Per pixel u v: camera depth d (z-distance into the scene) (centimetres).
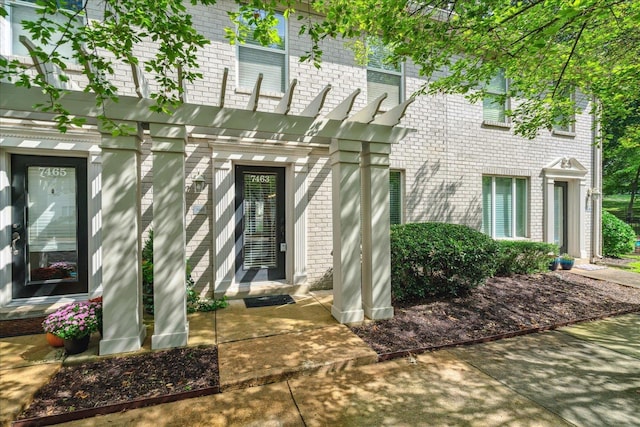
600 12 309
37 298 419
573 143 805
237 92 498
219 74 490
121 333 310
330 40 557
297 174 533
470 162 680
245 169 527
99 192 436
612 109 531
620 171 1405
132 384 260
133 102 310
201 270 487
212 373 277
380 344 341
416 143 630
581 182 808
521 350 339
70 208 440
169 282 323
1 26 393
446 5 399
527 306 466
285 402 245
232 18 280
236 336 353
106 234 305
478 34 377
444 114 655
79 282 439
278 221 546
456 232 519
